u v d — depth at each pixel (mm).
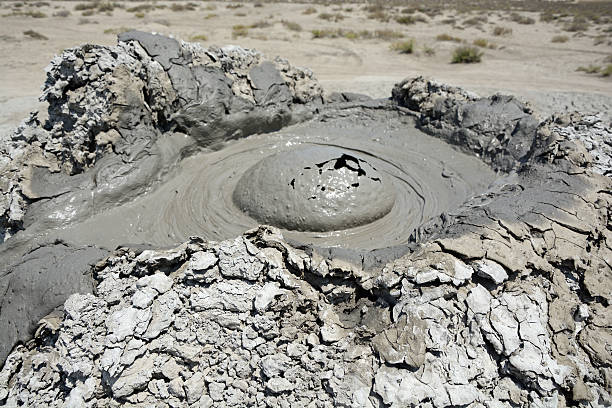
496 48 26812
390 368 5449
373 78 20375
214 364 5520
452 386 5312
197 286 5973
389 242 7562
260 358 5535
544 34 30781
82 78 8422
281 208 7734
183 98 9422
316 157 8102
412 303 5770
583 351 5992
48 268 6508
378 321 5922
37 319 6184
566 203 7109
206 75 10031
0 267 7031
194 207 8328
